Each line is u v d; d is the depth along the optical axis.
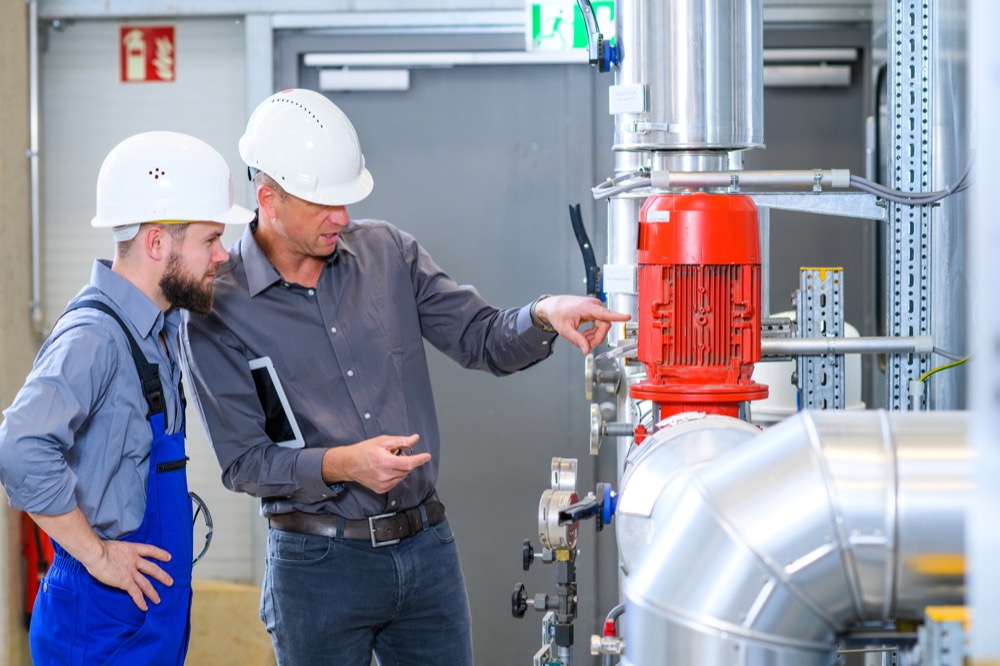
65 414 1.89
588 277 2.35
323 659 2.31
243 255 2.30
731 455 1.29
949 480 1.16
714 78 1.94
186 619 2.12
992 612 0.89
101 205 2.04
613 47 2.06
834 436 1.22
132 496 2.04
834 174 1.94
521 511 4.02
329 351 2.30
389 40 3.90
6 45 3.81
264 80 3.92
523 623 4.03
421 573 2.36
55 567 2.03
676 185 1.94
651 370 1.84
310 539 2.29
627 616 1.32
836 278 2.28
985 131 0.89
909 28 2.18
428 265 2.50
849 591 1.19
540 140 3.94
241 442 2.26
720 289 1.79
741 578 1.20
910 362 2.22
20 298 3.91
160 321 2.07
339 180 2.19
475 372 4.00
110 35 3.98
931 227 2.18
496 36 3.87
